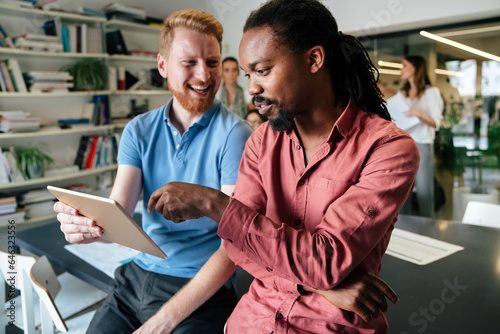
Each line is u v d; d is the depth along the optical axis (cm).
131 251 173
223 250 116
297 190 88
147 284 130
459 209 400
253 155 99
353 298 76
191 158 138
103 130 434
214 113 139
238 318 93
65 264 159
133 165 141
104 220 102
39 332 157
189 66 130
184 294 114
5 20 357
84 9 388
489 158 386
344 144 84
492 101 375
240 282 143
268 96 79
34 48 349
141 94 471
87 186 412
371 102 90
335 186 83
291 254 74
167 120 138
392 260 153
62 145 409
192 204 80
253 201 95
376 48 432
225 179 133
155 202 84
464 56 383
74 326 160
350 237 74
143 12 443
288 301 84
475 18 363
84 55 388
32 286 143
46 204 365
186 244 133
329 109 86
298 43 76
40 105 388
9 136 335
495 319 109
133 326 127
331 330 80
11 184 341
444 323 108
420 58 360
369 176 79
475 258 153
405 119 374
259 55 76
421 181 380
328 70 84
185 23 129
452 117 400
